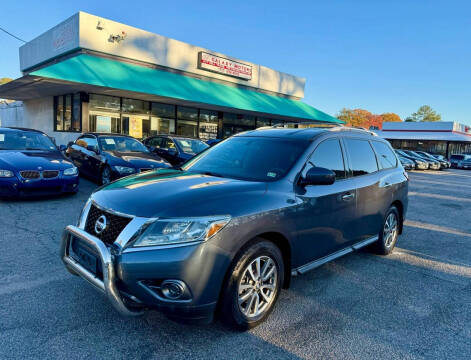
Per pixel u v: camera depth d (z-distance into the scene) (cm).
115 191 294
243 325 277
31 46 1752
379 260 488
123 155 862
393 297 368
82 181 978
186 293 242
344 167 400
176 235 242
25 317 283
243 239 264
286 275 325
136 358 242
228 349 258
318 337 282
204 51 1853
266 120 2425
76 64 1258
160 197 268
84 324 279
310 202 331
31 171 670
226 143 423
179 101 1642
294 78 2491
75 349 247
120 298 245
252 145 393
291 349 264
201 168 381
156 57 1644
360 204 411
